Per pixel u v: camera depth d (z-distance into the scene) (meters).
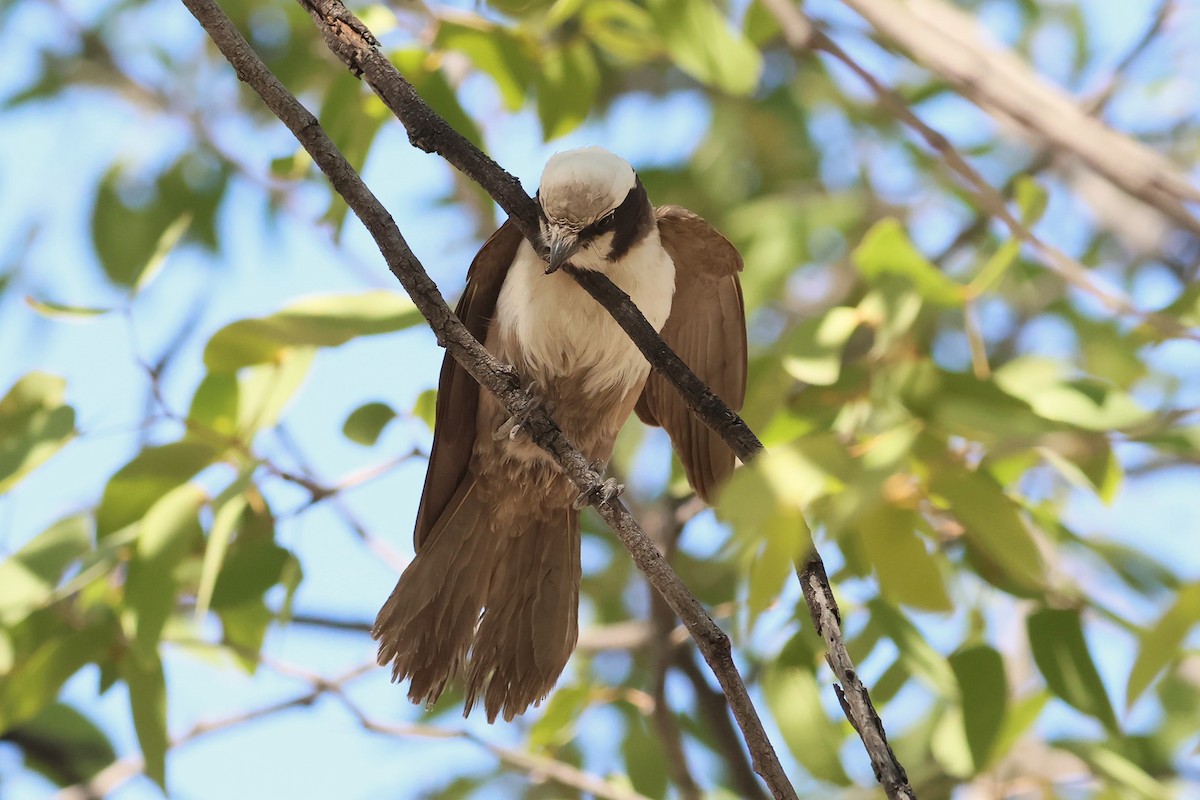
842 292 12.70
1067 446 6.28
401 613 8.57
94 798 10.27
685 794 10.13
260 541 8.59
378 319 7.88
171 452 8.20
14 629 8.59
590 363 8.79
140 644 7.87
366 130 9.27
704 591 11.76
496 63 9.18
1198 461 6.23
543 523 8.91
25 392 8.45
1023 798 9.47
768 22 9.15
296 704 9.89
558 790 11.38
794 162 13.56
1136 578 8.34
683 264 9.20
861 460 5.18
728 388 9.37
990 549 6.07
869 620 8.59
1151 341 7.58
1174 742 9.12
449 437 8.77
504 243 8.82
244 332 7.89
